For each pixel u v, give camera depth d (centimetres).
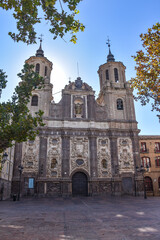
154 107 1474
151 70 1438
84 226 1105
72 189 3662
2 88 1391
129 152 3953
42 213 1593
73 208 1931
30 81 1485
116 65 4709
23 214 1539
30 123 1391
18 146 3619
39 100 4050
